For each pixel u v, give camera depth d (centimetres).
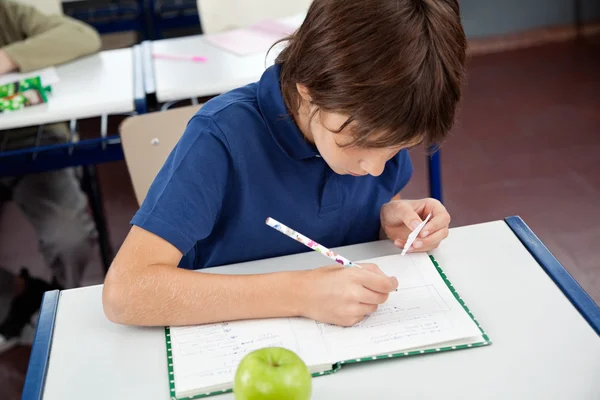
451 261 107
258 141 108
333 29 84
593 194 261
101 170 313
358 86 81
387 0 82
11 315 213
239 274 101
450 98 84
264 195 112
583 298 97
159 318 93
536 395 81
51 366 91
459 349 89
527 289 100
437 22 82
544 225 246
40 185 210
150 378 88
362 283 91
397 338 89
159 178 103
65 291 105
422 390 83
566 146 295
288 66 96
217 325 94
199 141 104
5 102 183
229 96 111
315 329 92
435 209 111
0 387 189
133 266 95
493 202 263
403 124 82
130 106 185
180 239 99
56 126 216
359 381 84
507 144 302
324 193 114
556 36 410
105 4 341
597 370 84
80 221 217
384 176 125
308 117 97
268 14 288
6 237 264
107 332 96
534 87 353
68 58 216
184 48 224
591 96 337
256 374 70
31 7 233
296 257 112
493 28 410
